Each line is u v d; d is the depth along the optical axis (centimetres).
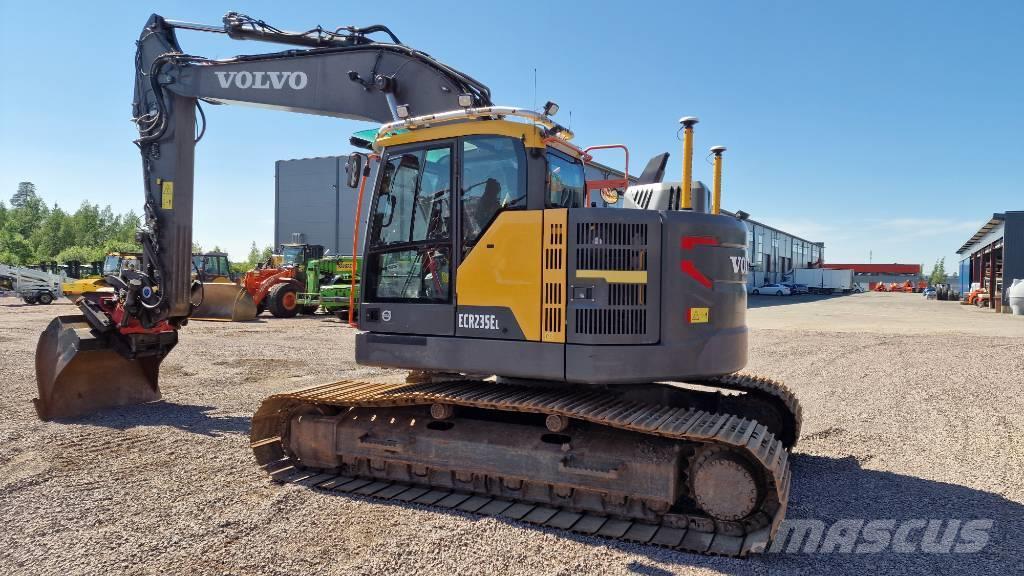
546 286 458
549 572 368
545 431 475
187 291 772
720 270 487
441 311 495
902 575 370
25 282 3022
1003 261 2855
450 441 488
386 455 510
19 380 946
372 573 363
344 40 680
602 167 638
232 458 584
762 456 382
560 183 536
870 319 2381
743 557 390
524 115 464
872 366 1152
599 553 394
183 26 730
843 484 528
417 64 616
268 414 559
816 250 9775
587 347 447
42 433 663
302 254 2409
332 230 4347
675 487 424
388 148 532
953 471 562
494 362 473
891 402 848
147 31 751
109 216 10856
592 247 452
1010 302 2692
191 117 757
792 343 1520
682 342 463
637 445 441
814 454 616
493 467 473
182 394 872
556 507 462
